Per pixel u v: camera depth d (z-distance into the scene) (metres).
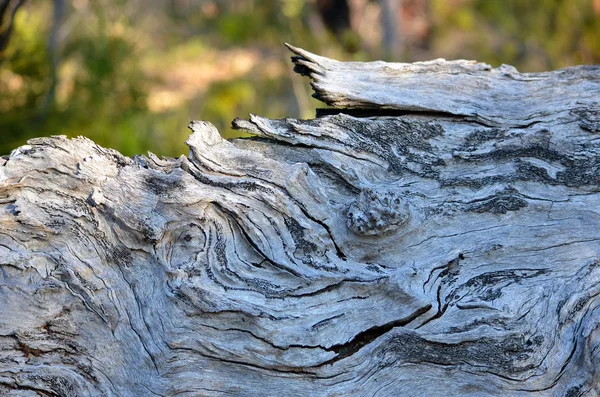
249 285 2.49
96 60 5.52
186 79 9.25
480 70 2.90
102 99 5.41
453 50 9.72
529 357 2.48
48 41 6.13
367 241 2.56
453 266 2.62
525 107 2.84
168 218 2.47
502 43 9.52
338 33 9.88
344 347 2.48
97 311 2.40
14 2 4.26
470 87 2.86
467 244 2.64
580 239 2.68
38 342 2.37
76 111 5.16
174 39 10.73
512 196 2.70
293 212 2.54
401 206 2.55
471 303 2.52
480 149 2.77
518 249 2.65
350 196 2.68
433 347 2.48
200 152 2.56
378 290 2.51
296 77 8.41
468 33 9.87
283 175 2.56
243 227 2.53
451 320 2.50
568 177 2.75
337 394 2.45
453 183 2.71
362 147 2.71
